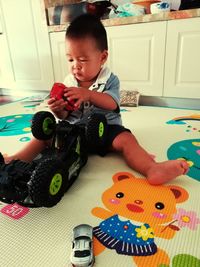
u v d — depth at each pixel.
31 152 0.77
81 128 0.73
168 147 0.90
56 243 0.48
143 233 0.50
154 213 0.56
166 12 1.35
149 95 1.57
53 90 0.74
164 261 0.43
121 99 1.54
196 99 1.44
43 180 0.48
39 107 1.59
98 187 0.66
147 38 1.45
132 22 1.45
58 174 0.52
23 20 1.84
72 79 0.89
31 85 2.04
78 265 0.41
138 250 0.46
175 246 0.46
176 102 1.51
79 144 0.71
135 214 0.55
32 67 1.96
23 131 1.14
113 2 1.76
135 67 1.55
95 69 0.84
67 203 0.60
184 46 1.37
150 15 1.39
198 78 1.40
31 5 1.76
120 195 0.62
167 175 0.64
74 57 0.81
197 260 0.43
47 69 1.90
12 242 0.49
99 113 0.79
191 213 0.55
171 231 0.50
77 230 0.48
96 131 0.71
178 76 1.45
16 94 2.17
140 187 0.65
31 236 0.50
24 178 0.52
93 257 0.43
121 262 0.43
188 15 1.30
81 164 0.73
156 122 1.20
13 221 0.55
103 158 0.83
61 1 1.84
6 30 1.94
